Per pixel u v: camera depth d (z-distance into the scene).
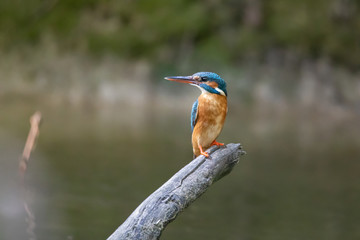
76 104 24.66
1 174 13.33
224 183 14.13
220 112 8.12
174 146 17.78
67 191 12.41
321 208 12.14
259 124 22.14
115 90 25.52
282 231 10.49
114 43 26.52
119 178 13.78
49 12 27.92
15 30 27.45
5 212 10.62
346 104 25.58
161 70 25.81
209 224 10.94
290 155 17.31
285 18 27.34
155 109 24.44
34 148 16.50
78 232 9.95
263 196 13.05
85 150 16.75
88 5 27.77
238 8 27.27
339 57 26.91
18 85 25.70
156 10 27.33
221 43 26.34
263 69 26.02
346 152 18.02
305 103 25.30
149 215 6.38
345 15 27.95
